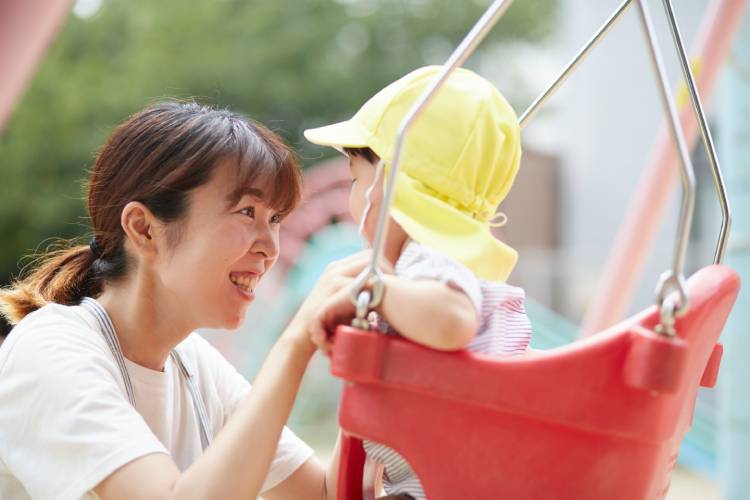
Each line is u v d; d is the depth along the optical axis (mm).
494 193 1395
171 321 1623
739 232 3189
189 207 1543
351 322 1238
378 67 10914
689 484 6262
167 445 1634
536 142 12492
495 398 1129
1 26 2395
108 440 1359
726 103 3266
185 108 1642
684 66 1352
